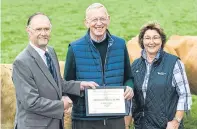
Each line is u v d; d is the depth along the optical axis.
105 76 4.96
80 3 19.83
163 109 4.98
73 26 16.64
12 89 6.78
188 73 7.30
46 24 4.54
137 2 19.81
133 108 5.21
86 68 4.95
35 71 4.51
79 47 4.95
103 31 4.86
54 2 19.95
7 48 14.19
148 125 5.05
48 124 4.61
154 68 5.02
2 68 6.85
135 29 16.19
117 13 18.28
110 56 4.97
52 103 4.52
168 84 4.95
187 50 7.42
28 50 4.57
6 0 20.19
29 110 4.49
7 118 6.77
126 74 5.16
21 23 17.03
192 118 8.41
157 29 5.00
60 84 4.73
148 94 5.00
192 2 19.48
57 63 4.81
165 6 19.06
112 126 5.02
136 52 7.00
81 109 5.00
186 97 4.96
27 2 19.92
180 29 16.25
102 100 4.91
